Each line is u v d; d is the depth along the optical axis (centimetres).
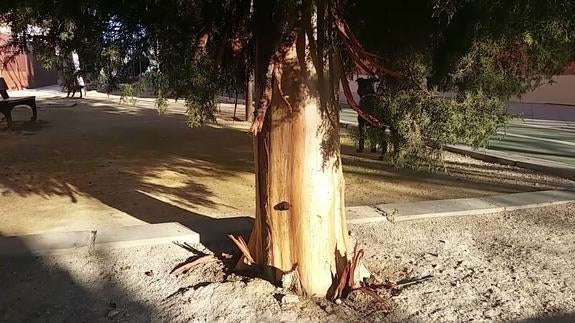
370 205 695
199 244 535
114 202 739
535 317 394
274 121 400
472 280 454
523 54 406
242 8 416
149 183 853
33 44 403
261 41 402
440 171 890
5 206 719
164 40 403
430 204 677
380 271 473
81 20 371
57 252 502
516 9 337
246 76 466
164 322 387
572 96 2361
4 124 1576
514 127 1648
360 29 423
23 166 988
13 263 485
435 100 417
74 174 921
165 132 1430
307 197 405
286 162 404
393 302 411
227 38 427
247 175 923
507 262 496
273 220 417
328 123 403
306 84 388
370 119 418
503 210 663
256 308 399
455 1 326
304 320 385
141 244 527
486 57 407
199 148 1191
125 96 417
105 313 400
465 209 654
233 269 464
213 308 402
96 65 407
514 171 979
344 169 962
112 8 389
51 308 406
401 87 426
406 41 420
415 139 427
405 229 588
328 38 387
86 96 2552
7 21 387
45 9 361
